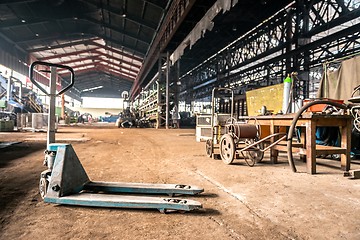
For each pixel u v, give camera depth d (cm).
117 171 318
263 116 416
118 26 1770
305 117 328
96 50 2650
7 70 2081
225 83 1969
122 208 189
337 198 218
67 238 141
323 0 1027
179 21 1102
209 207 194
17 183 254
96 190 224
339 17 918
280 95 680
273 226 160
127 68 3081
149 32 1686
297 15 1117
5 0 1317
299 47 1044
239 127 394
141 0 1278
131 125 1803
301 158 422
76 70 3322
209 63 2186
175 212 182
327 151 328
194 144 659
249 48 1614
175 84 1711
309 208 193
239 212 184
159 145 629
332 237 146
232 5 681
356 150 449
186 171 326
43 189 206
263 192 235
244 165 377
